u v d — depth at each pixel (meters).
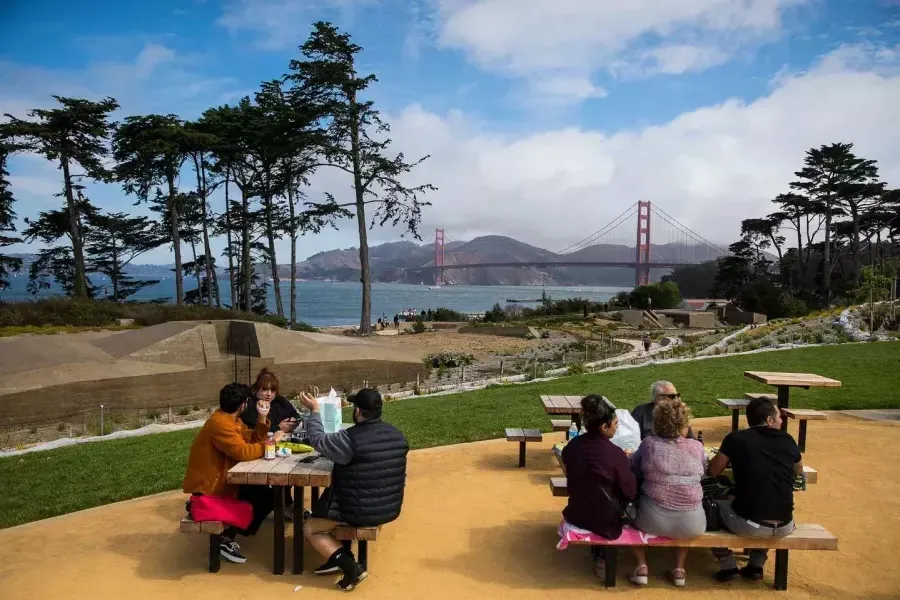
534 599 4.23
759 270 90.62
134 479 7.45
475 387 17.64
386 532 5.43
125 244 55.78
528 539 5.28
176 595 4.28
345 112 40.75
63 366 16.66
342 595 4.29
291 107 42.25
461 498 6.34
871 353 17.86
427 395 15.44
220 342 20.38
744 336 32.00
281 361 20.00
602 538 4.30
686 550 4.45
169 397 17.80
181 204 44.69
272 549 5.09
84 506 6.50
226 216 47.75
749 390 12.37
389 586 4.42
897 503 6.04
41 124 38.69
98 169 39.97
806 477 5.21
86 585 4.43
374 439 4.37
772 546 4.30
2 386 15.27
